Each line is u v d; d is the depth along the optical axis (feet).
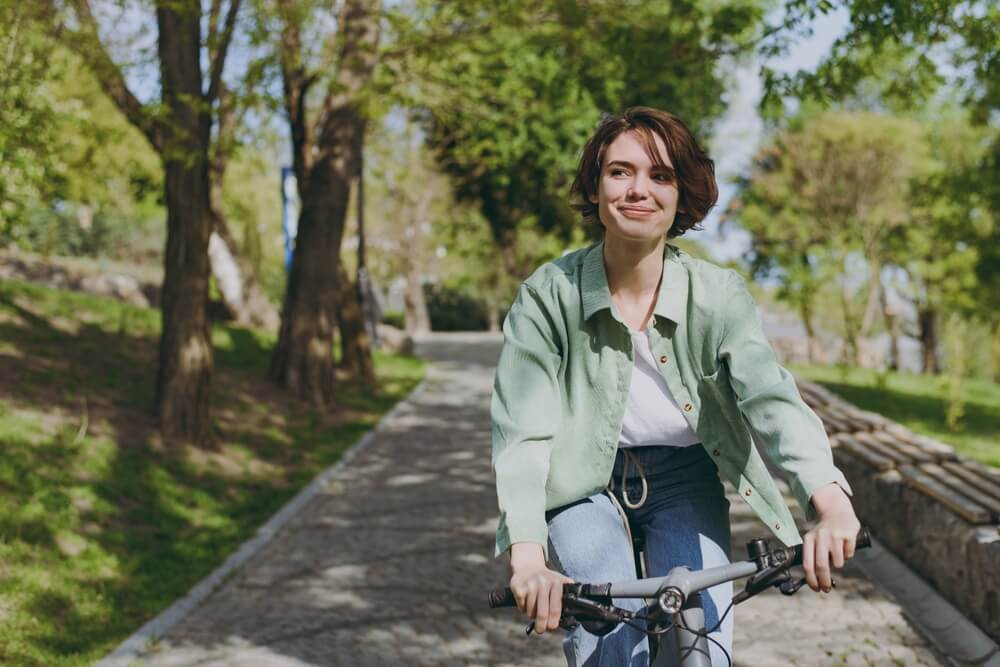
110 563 23.72
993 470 22.66
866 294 111.45
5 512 24.56
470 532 27.43
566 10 36.29
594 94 51.34
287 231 57.77
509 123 63.57
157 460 32.65
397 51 44.11
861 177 95.45
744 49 29.14
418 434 44.14
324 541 27.02
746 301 8.32
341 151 47.78
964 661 16.90
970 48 26.03
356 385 55.36
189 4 32.09
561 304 8.50
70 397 35.42
